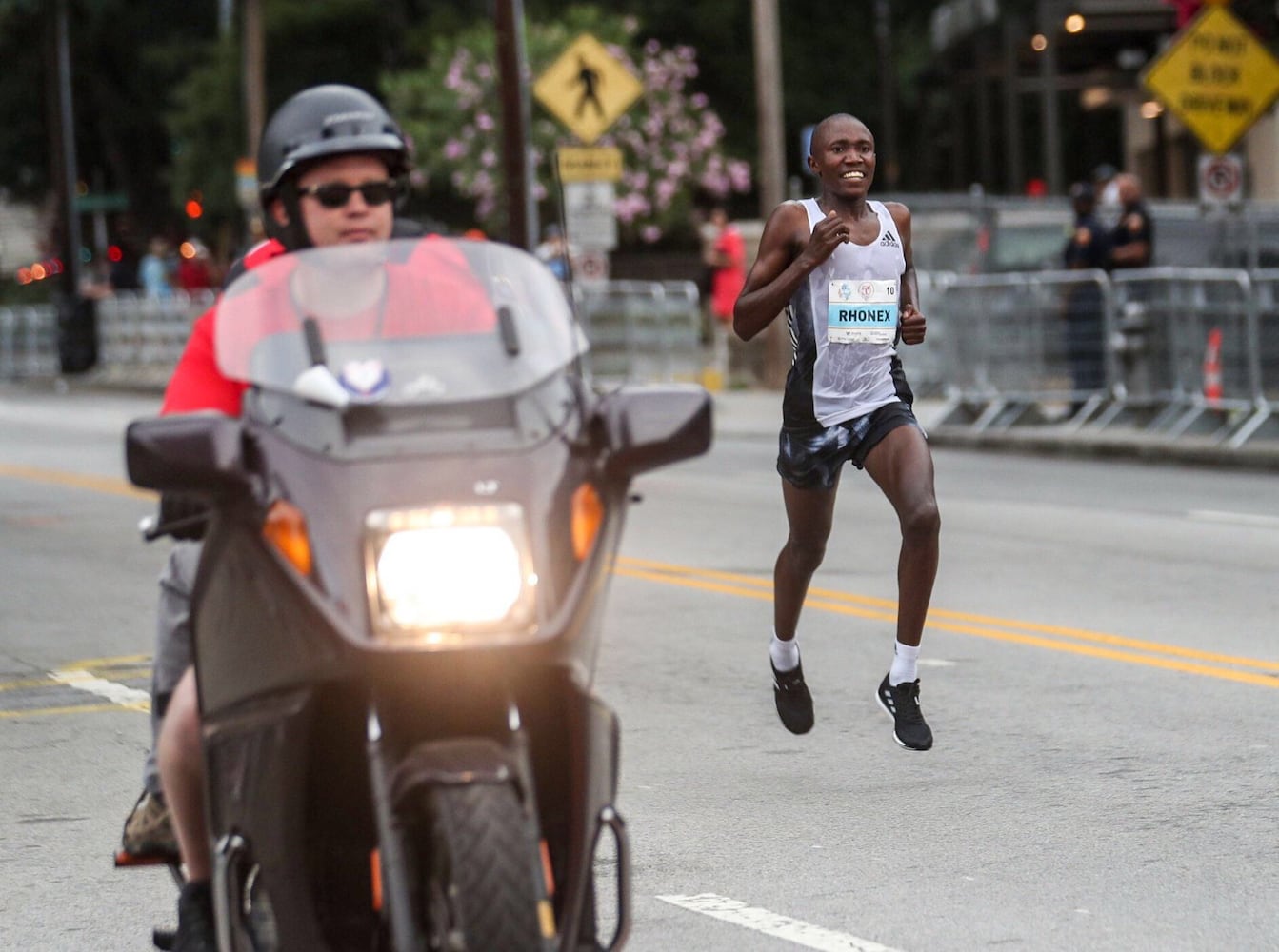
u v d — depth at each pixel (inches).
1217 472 2063.2
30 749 903.7
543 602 446.6
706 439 490.6
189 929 502.0
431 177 4726.9
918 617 787.4
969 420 2506.2
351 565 442.3
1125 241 2402.8
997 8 4072.3
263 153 514.9
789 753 862.5
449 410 468.4
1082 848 708.0
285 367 478.6
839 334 790.5
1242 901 644.1
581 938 482.9
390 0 6117.1
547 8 5738.2
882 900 653.9
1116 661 1046.4
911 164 6619.1
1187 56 2298.2
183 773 506.9
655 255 5078.7
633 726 917.8
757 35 3171.8
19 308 5915.4
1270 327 2138.3
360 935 474.3
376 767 436.8
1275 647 1077.1
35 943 633.6
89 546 1571.1
